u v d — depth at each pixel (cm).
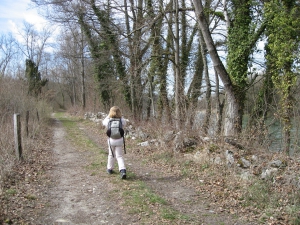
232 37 1141
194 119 1003
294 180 565
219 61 967
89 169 784
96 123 2092
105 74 2311
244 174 641
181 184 661
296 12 1025
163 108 1669
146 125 1345
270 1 1067
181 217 471
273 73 1129
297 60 1014
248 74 1138
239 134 874
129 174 731
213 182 654
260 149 774
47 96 3039
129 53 1802
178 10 1366
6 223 411
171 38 1741
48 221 452
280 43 1048
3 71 1848
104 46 1961
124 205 519
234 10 1152
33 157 920
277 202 516
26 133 1140
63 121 2719
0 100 1532
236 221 468
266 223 457
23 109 1672
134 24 1789
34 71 3138
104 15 1736
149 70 1777
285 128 962
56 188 623
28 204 508
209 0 1590
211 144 829
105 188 617
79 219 464
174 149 914
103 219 464
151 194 568
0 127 982
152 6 1551
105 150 1091
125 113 1956
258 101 1182
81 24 1795
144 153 1003
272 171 613
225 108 1051
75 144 1278
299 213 469
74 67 4306
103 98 2434
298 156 723
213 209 516
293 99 1027
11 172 674
